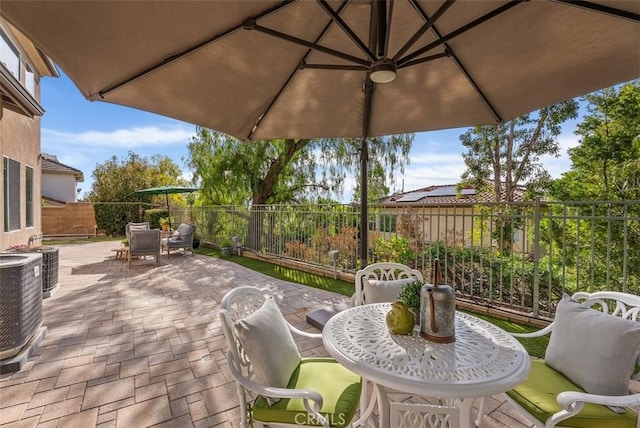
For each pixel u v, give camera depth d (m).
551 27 1.94
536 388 1.75
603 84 2.34
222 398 2.46
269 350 1.72
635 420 1.53
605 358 1.63
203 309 4.54
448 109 3.09
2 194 5.16
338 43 2.42
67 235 15.05
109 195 19.38
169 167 23.53
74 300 4.95
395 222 5.32
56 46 1.55
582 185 7.59
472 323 1.98
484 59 2.37
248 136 3.38
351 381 1.87
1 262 2.98
